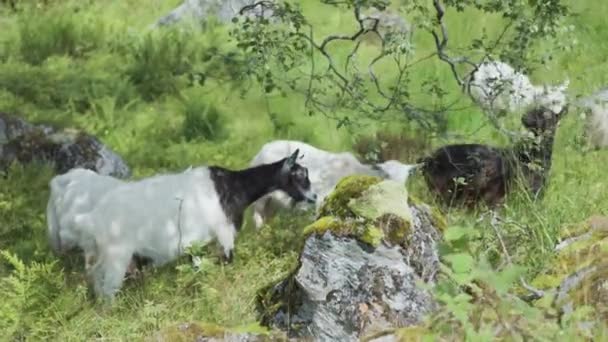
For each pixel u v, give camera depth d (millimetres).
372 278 6367
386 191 6602
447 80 15445
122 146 14258
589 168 11633
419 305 6352
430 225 6719
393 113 13867
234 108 15320
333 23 18562
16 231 10703
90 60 17828
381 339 5832
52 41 18406
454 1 9703
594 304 5570
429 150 12758
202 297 8180
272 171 9656
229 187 9398
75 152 12914
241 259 9461
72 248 9359
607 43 16594
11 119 13102
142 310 8133
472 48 10430
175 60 17266
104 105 15094
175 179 9227
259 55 9742
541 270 6914
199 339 6336
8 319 7973
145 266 9070
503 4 9594
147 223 8938
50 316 8195
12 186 12039
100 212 8945
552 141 10688
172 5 21141
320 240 6461
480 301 5141
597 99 12891
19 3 21219
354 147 13391
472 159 10547
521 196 9664
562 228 8000
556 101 12586
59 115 15062
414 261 6469
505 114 11125
